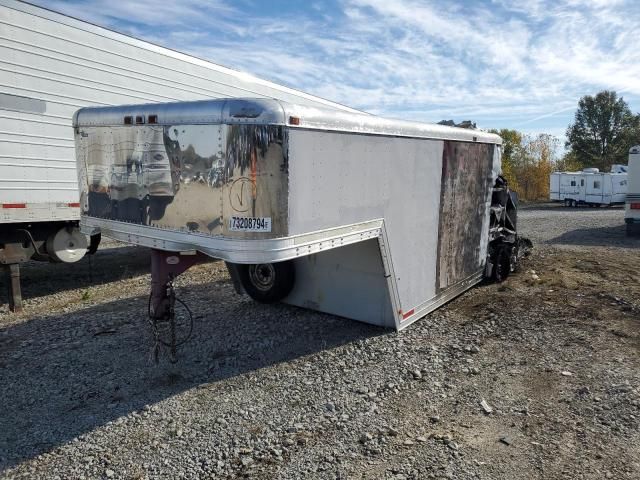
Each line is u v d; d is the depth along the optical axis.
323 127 3.83
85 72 7.30
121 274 9.00
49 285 8.23
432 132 5.43
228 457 3.17
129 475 3.00
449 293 6.32
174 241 3.89
